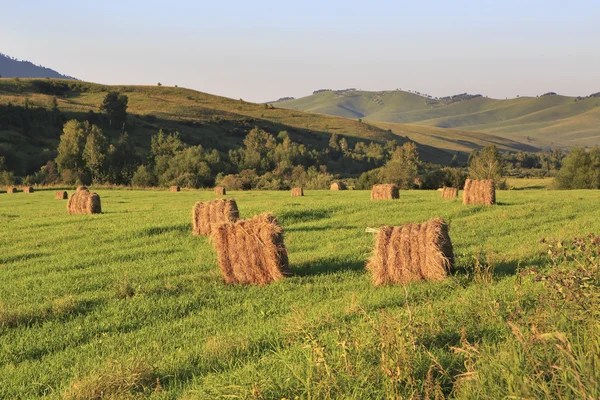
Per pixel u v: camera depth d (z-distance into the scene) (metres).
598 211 23.91
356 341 5.89
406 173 79.88
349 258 14.29
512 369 4.46
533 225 19.62
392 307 9.00
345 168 168.88
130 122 171.12
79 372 7.07
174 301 10.60
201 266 14.13
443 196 36.41
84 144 100.31
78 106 182.00
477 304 7.87
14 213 30.41
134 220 24.02
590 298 5.57
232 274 12.11
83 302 10.88
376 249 11.27
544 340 4.85
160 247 17.55
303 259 14.26
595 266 6.16
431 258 10.91
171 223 21.84
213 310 9.87
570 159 73.75
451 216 23.44
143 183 86.56
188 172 84.69
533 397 3.95
